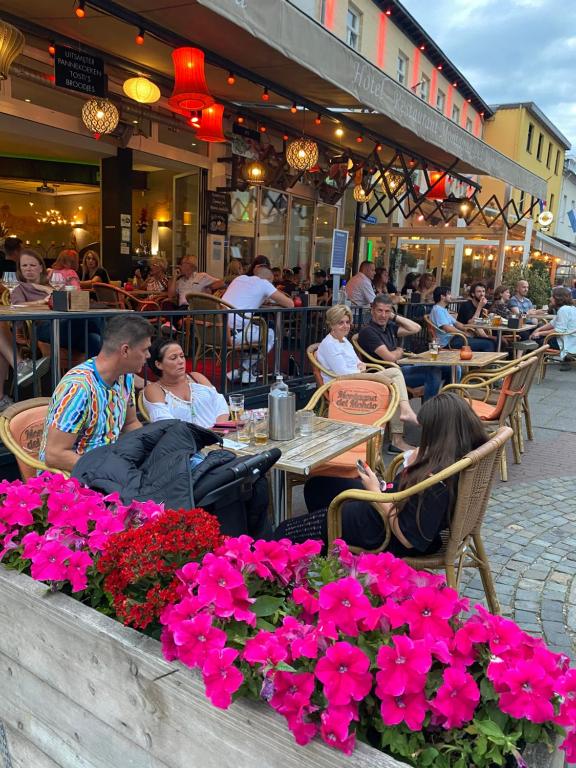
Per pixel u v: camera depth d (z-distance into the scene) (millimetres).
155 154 9203
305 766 1092
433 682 1188
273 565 1429
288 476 3465
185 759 1267
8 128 7965
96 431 2678
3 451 3432
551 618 2916
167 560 1475
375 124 7422
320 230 13930
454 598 1351
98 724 1438
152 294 8688
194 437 2260
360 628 1264
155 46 5922
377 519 2520
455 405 2363
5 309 4477
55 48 5668
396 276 15383
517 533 3904
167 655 1257
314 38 4273
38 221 14750
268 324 5688
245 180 9648
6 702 1689
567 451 5789
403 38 15336
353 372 5230
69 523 1682
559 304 9547
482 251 14453
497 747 1105
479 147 7371
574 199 36031
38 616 1522
